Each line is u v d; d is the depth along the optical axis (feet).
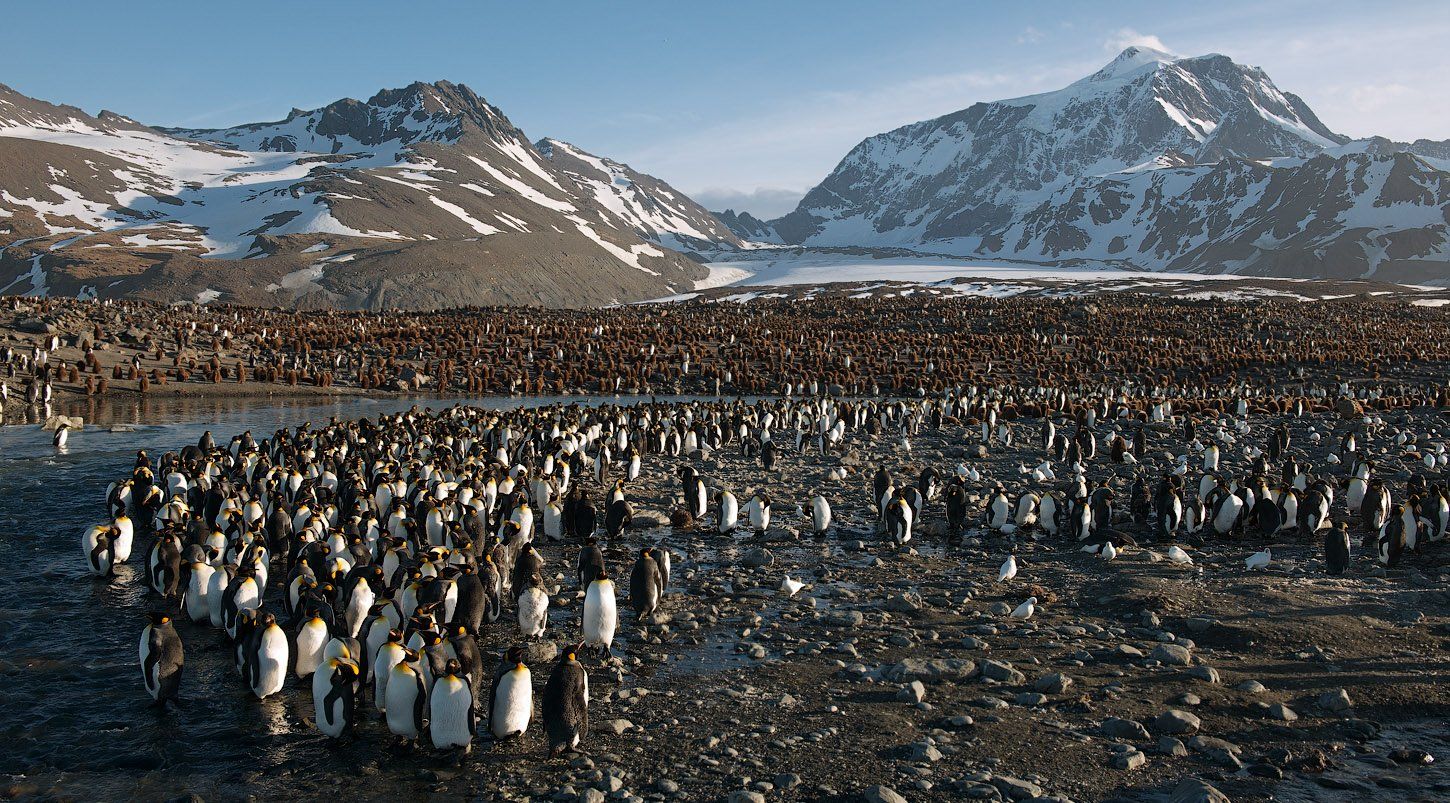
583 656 40.55
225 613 42.93
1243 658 38.32
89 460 98.58
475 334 255.09
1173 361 228.22
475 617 41.47
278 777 30.63
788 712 34.17
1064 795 27.20
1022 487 81.66
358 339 238.07
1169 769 28.78
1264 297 446.19
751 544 63.10
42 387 141.49
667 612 46.39
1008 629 43.27
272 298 545.85
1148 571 53.06
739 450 114.42
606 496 79.10
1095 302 347.15
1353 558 55.77
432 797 28.91
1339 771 28.22
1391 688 34.37
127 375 175.11
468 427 111.14
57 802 29.22
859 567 56.44
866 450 112.78
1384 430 123.34
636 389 210.59
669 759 30.60
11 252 602.44
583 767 30.22
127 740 33.50
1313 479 73.10
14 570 56.08
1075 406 152.15
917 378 211.00
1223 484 66.64
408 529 56.49
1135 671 37.11
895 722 32.96
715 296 655.76
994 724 32.42
